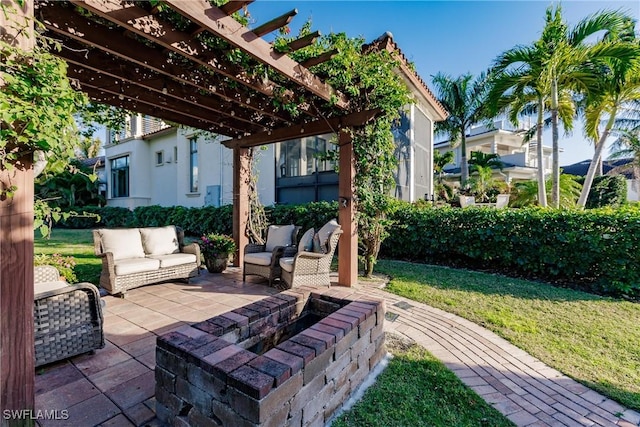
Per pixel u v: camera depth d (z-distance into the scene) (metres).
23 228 1.52
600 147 8.98
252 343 2.28
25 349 1.53
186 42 2.77
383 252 7.18
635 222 4.34
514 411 2.07
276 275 4.83
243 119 4.99
